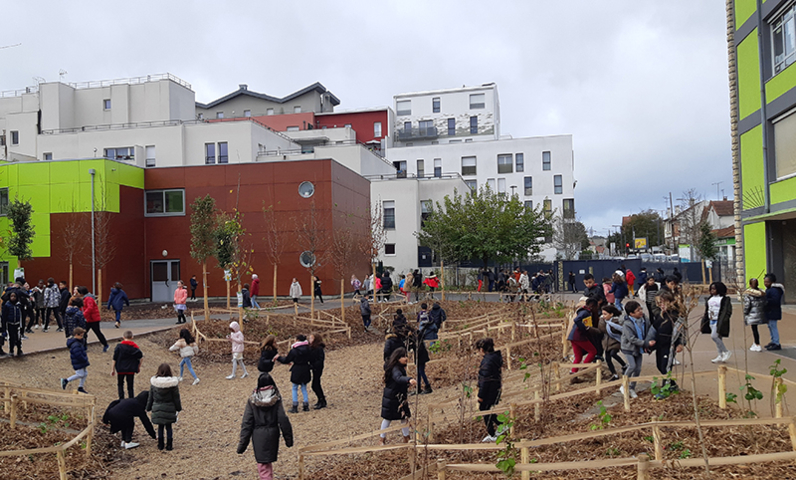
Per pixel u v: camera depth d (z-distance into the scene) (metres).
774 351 11.19
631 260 40.38
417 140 71.69
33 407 9.97
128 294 31.28
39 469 7.52
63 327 18.38
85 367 11.45
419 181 49.09
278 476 7.49
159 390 8.86
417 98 71.81
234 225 20.39
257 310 22.05
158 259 32.72
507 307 21.38
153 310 26.58
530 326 15.15
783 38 18.44
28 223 24.17
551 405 8.59
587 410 8.13
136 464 8.24
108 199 30.14
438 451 7.55
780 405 6.41
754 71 20.11
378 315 23.06
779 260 19.45
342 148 43.97
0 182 30.86
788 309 18.34
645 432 6.62
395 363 8.23
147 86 44.53
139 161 39.34
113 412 8.86
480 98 70.81
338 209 32.50
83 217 29.86
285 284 31.67
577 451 6.48
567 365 9.03
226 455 8.64
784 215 17.97
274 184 32.06
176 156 39.38
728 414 6.91
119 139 39.88
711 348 11.95
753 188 20.42
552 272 41.38
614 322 9.30
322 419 10.49
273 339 11.08
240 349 14.81
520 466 4.83
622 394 8.50
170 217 32.78
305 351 11.08
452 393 11.23
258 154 40.81
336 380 14.14
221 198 32.44
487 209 41.03
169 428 8.98
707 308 10.22
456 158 64.06
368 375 14.40
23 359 13.20
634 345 8.29
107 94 45.03
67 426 9.30
